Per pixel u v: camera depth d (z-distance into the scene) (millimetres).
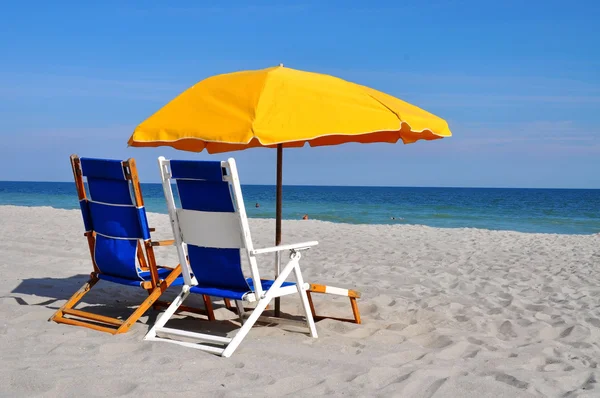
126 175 4047
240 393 2879
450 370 3391
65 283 6070
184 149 5082
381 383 3156
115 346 3609
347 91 4113
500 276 7184
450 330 4441
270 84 3855
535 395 3037
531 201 54156
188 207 3980
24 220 13688
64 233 10680
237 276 3885
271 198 60656
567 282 6793
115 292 5680
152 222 15000
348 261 8242
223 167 3641
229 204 3740
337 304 5352
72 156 4395
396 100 4477
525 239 11953
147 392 2797
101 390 2844
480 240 11516
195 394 2830
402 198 60531
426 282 6641
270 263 8070
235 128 3467
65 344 3611
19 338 3746
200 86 4172
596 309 5305
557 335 4453
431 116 4457
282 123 3514
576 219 29844
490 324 4660
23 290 5629
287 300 5562
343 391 2996
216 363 3355
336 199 57031
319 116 3654
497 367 3502
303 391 2975
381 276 6996
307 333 4297
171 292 5801
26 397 2703
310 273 7262
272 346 3812
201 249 3998
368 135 5238
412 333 4395
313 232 12781
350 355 3670
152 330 3916
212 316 4684
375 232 12945
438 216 30906
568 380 3305
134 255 4188
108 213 4246
